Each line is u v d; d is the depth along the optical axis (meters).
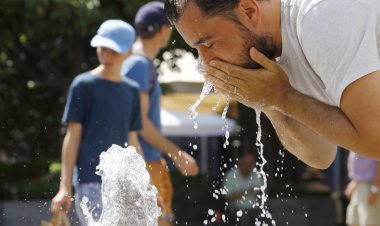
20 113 16.17
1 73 15.98
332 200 12.88
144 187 3.82
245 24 3.33
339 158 13.72
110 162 3.83
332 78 3.23
